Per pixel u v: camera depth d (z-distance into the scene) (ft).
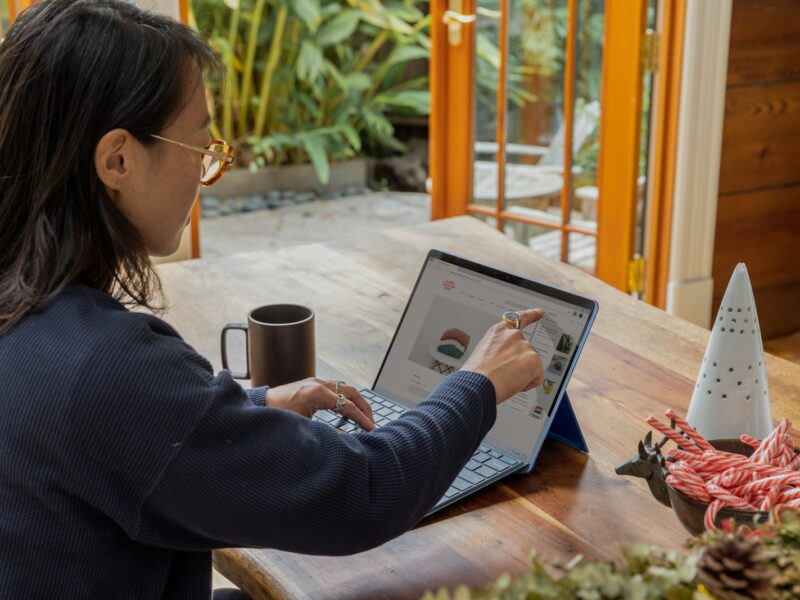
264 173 18.85
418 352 4.74
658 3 10.26
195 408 2.92
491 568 3.47
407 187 19.94
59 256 3.09
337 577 3.45
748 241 11.56
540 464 4.18
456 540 3.65
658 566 2.22
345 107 19.47
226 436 2.96
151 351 2.96
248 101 19.08
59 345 2.95
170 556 3.23
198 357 3.11
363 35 20.24
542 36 11.16
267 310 4.83
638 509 3.81
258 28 18.53
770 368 5.02
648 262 11.05
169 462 2.89
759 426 4.02
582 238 11.40
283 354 4.64
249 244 16.29
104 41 3.03
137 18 3.15
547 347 4.25
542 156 11.57
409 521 3.24
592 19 10.69
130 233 3.20
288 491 3.00
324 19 19.30
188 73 3.17
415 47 19.35
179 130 3.18
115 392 2.88
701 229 10.92
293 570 3.51
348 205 18.71
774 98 11.13
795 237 11.93
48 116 3.02
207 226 17.25
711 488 3.12
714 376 4.01
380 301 6.06
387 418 4.51
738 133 10.99
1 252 3.20
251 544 3.05
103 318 3.01
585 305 4.20
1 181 3.12
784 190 11.62
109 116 3.03
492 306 4.54
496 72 11.72
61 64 3.00
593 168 11.11
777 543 2.39
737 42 10.62
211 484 2.92
